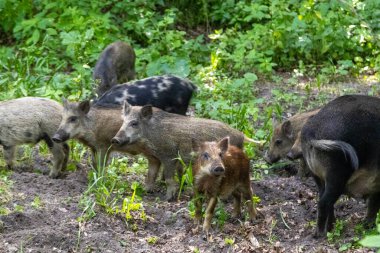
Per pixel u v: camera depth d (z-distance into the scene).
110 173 10.46
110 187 10.27
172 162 10.34
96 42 15.80
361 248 8.41
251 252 8.46
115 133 10.69
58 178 10.80
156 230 9.05
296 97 14.19
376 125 8.31
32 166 11.23
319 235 8.76
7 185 9.95
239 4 17.94
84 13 16.61
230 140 10.38
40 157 11.58
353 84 15.36
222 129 10.39
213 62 15.62
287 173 11.52
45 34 16.66
